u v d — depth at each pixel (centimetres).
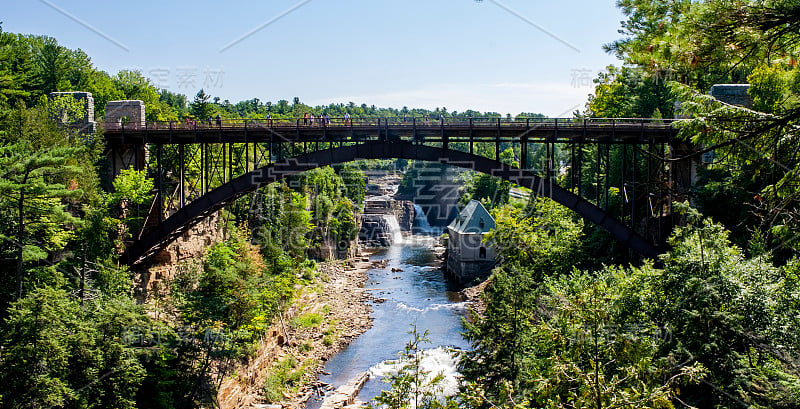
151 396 2436
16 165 2164
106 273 2731
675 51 977
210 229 4734
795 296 1514
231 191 3556
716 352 1477
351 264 7438
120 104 3788
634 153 3241
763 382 1309
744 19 883
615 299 1717
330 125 3469
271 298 3719
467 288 5881
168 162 4428
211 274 3228
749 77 1064
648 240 3212
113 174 3731
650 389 1148
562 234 3950
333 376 3550
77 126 3472
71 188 2953
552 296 2278
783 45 934
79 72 5631
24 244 2245
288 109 14962
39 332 1892
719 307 1552
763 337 1460
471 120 3344
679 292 1650
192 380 2683
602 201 4659
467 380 2144
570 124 3225
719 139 904
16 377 1831
